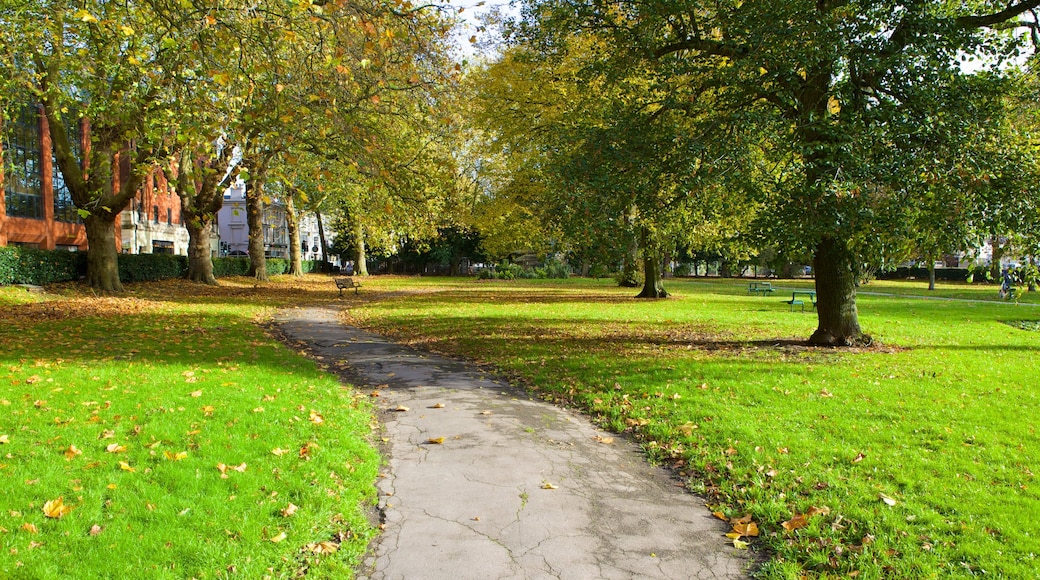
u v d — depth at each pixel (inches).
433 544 168.1
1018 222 373.4
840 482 208.4
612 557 164.1
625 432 279.9
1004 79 427.5
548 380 380.5
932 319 788.0
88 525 157.6
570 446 258.2
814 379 368.5
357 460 227.9
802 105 452.4
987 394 333.4
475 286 1648.6
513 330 633.6
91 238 846.5
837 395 327.9
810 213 400.5
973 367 414.0
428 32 374.6
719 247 821.2
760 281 2251.5
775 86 452.8
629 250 489.1
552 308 919.7
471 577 151.1
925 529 175.0
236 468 200.5
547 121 859.4
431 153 535.2
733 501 202.1
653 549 169.3
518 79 865.5
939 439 254.5
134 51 354.6
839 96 418.0
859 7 424.2
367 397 338.0
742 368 401.7
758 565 162.4
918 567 155.9
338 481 204.5
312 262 2333.9
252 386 316.8
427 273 2773.1
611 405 317.4
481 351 500.7
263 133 347.9
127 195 831.7
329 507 183.3
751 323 717.3
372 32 308.2
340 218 1903.3
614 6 532.1
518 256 2512.3
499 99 903.7
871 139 403.2
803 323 722.2
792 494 201.3
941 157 387.5
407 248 2647.6
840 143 400.2
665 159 463.2
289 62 348.8
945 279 2309.3
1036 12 451.8
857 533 174.4
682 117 516.7
